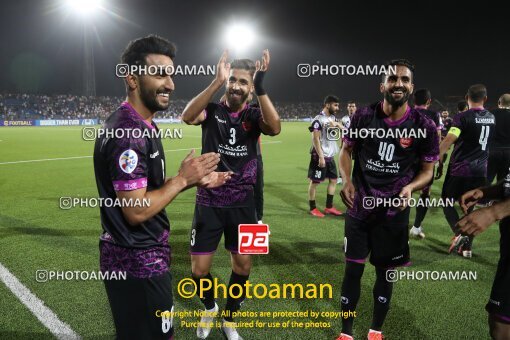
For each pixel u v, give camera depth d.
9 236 4.59
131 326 1.68
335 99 5.66
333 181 5.88
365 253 2.60
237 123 2.57
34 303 3.04
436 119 4.98
